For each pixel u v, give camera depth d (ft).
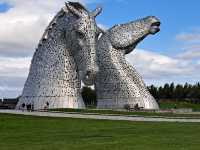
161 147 54.75
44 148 53.36
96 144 57.88
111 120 112.27
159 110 152.35
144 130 82.94
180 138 66.64
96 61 151.53
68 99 154.40
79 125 95.14
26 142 60.54
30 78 161.48
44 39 159.12
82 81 152.46
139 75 163.32
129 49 166.30
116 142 60.54
